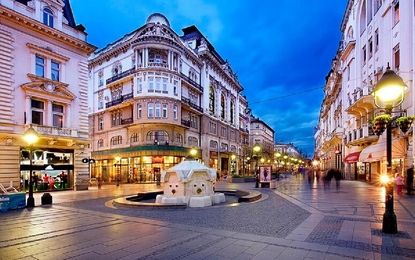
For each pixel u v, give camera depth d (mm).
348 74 35031
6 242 6750
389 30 22109
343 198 14836
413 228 7742
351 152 31875
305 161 134875
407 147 18375
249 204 12898
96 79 43750
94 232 7680
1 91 19109
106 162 40000
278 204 12875
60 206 13039
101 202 14602
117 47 39625
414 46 17750
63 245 6469
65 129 22891
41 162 21578
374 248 5984
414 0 18141
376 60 25141
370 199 14273
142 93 34906
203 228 8031
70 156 23906
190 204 12703
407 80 18469
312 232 7438
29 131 13016
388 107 7578
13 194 12242
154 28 36219
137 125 35531
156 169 35125
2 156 18906
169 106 35594
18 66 20266
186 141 40250
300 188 22297
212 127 48656
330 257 5469
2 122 18953
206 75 46750
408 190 16016
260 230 7742
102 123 42188
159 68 35281
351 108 26938
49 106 22219
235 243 6496
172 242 6617
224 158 53188
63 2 23812
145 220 9266
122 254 5789
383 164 23578
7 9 19125
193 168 13766
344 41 37562
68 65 24000
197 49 46312
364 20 30109
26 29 20859
